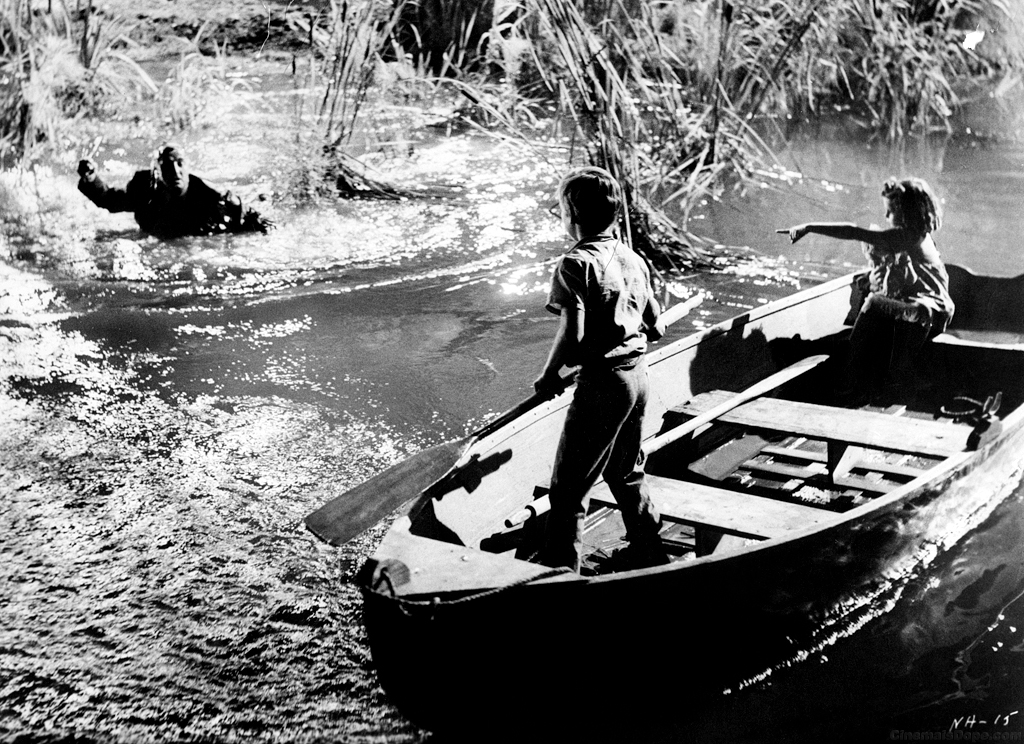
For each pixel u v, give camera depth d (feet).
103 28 46.24
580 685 12.60
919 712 13.03
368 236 32.68
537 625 12.15
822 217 33.50
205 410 21.97
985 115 43.42
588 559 16.01
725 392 20.04
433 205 35.42
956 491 16.26
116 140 39.99
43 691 13.75
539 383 13.87
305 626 15.17
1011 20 42.88
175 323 26.35
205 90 44.86
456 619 11.87
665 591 12.50
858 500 18.07
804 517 15.10
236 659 14.46
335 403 22.25
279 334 25.77
